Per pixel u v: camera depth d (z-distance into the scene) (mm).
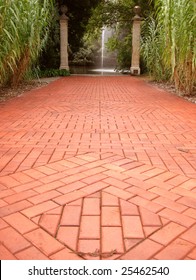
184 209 1938
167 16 6184
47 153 2963
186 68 6402
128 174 2480
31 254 1501
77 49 16062
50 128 3943
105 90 8102
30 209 1913
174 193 2156
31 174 2455
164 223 1779
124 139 3479
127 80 11320
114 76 13391
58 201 2021
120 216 1849
